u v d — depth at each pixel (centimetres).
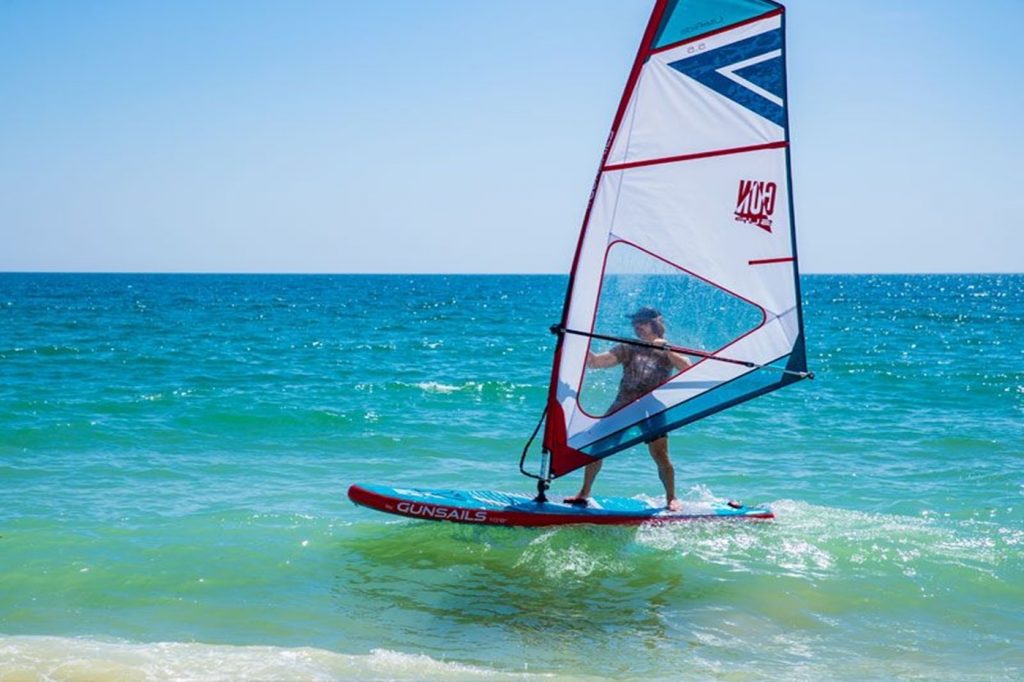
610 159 840
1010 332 4100
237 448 1368
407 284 17500
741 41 837
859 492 1130
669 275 868
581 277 861
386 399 1867
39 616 704
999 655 658
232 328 4116
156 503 1029
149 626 690
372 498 909
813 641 682
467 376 2295
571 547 875
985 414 1731
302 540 897
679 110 838
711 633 695
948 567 834
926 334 3981
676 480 1202
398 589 776
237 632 683
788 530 936
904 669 633
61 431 1428
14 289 11275
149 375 2200
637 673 622
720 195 854
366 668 620
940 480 1195
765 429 1570
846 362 2648
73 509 991
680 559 850
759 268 864
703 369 880
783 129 849
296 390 1977
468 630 695
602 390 891
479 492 974
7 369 2256
